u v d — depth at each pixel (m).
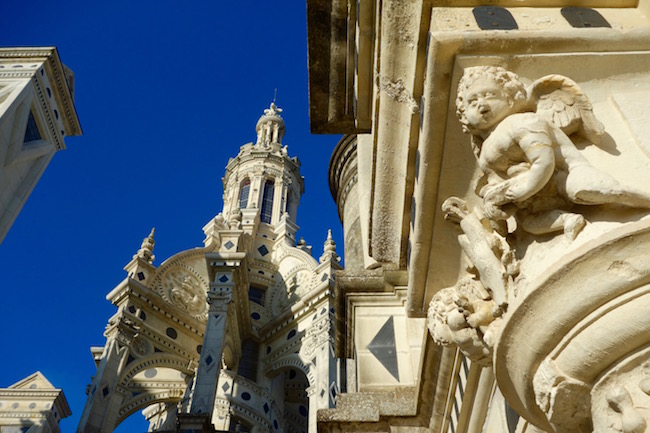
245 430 22.30
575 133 2.31
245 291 24.30
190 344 23.72
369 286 6.95
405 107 3.04
